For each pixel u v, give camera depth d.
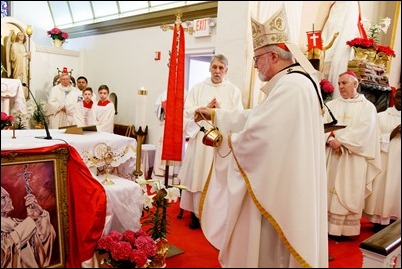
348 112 2.33
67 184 1.96
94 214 1.95
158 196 2.07
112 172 2.46
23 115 2.15
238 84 2.15
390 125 2.33
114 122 2.53
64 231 1.91
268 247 1.48
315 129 1.45
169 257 1.84
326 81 2.28
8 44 2.03
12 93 1.97
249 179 1.46
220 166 1.72
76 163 1.97
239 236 1.52
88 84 2.49
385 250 1.50
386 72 2.29
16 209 1.73
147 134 2.54
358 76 2.28
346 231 2.20
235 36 1.98
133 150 2.40
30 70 2.17
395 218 2.26
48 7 2.32
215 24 2.32
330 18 1.85
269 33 1.51
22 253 1.74
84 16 2.44
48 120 2.30
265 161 1.40
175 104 2.11
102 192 2.01
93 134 2.36
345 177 2.29
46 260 1.82
